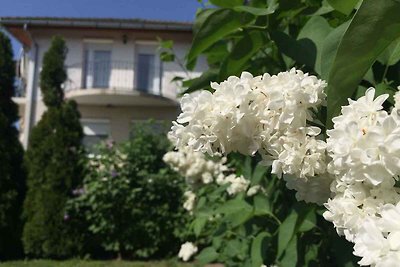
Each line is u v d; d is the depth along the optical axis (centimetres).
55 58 1169
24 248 963
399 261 72
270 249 204
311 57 145
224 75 171
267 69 189
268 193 221
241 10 158
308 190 121
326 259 182
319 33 147
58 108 1087
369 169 84
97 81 1719
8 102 1055
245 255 247
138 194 947
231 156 238
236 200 237
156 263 891
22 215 988
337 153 86
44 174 989
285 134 113
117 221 948
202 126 114
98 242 964
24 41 1747
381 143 81
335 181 108
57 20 1633
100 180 947
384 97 87
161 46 361
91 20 1656
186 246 514
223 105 113
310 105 113
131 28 1662
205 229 388
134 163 980
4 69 1057
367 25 98
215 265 554
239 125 113
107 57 1738
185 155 430
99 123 1744
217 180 396
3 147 1006
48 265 873
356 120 87
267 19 165
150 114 1747
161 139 1028
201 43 166
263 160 118
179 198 950
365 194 93
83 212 964
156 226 942
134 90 1658
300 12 172
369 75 139
